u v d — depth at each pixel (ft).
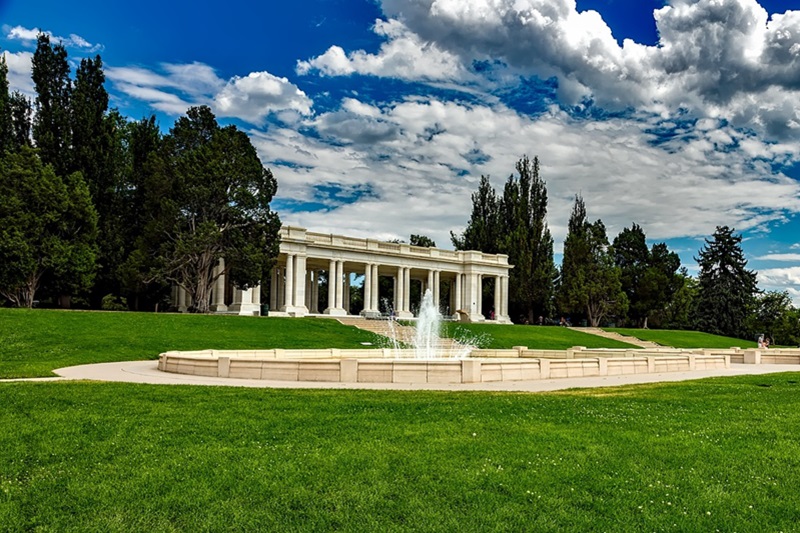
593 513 25.63
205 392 53.52
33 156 161.68
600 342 188.85
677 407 49.67
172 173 181.27
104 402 47.19
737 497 27.48
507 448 33.86
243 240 175.94
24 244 149.59
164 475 29.45
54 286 170.09
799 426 41.39
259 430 37.86
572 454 33.01
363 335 159.74
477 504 26.21
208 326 144.15
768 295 301.63
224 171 174.81
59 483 28.55
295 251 212.43
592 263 281.54
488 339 171.83
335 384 63.93
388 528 23.98
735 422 42.60
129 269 173.06
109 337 118.52
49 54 183.21
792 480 29.73
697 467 31.35
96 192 182.50
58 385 57.41
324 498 26.78
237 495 27.14
